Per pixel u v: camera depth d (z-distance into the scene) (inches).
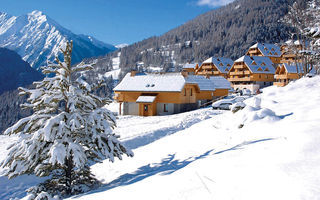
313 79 718.5
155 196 201.9
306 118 334.6
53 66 405.1
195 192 184.4
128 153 428.5
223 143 390.9
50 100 378.9
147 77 1724.9
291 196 145.3
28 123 378.9
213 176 204.8
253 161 216.7
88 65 419.2
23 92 382.6
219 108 1391.5
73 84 418.3
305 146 218.7
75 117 372.2
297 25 1286.9
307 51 650.2
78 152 354.6
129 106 1665.8
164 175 274.8
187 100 1646.2
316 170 171.3
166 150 527.2
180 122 1050.7
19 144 368.2
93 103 400.5
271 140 273.1
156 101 1598.2
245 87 2741.1
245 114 449.4
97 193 291.6
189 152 437.4
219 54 6501.0
